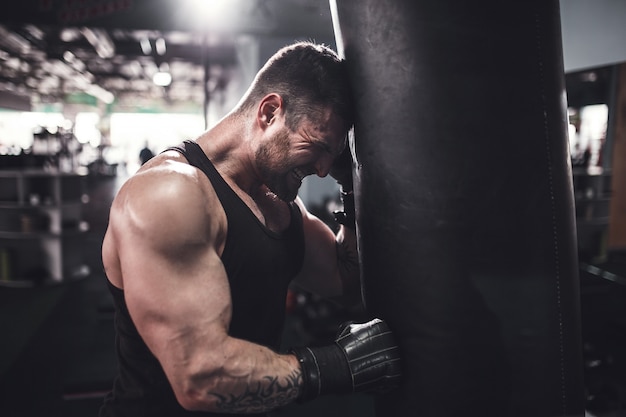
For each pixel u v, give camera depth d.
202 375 0.71
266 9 4.29
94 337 3.50
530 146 0.75
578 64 2.23
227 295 0.75
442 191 0.75
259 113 0.86
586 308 3.13
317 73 0.84
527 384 0.77
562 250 0.79
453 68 0.73
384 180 0.81
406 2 0.76
